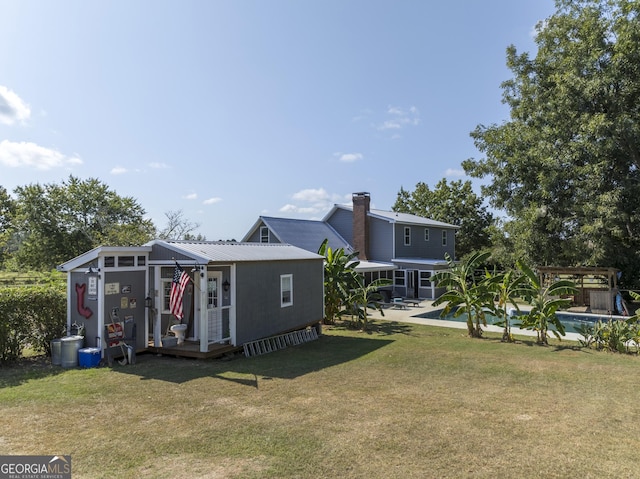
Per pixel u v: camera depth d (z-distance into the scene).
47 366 9.31
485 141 25.62
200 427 5.59
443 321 17.72
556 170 21.83
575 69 21.31
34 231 38.06
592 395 7.19
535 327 12.64
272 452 4.80
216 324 11.15
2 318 9.47
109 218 39.12
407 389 7.53
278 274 12.46
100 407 6.43
